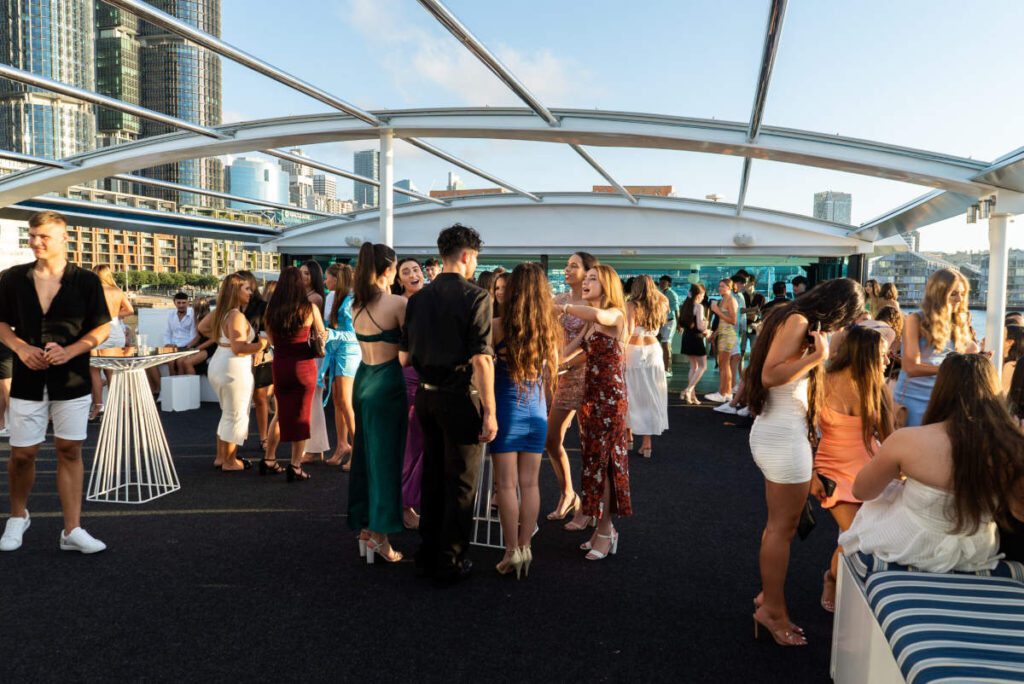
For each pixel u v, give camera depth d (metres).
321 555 3.79
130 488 5.14
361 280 3.57
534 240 13.50
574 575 3.55
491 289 5.07
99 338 3.75
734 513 4.66
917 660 1.79
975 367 2.27
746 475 5.68
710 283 14.43
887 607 2.07
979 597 2.11
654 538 4.14
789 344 2.66
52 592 3.26
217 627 2.91
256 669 2.57
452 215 13.77
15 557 3.71
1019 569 2.28
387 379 3.56
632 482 5.45
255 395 5.73
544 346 3.43
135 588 3.32
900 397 4.39
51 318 3.62
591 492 3.69
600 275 3.70
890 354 5.28
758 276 14.23
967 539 2.26
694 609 3.16
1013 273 16.59
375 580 3.46
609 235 13.21
